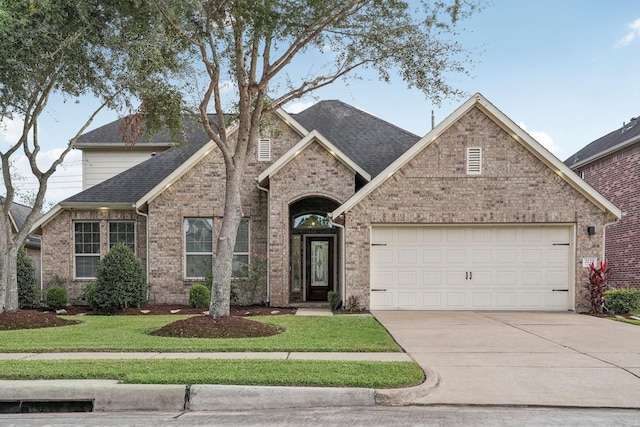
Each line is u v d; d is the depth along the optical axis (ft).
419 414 17.24
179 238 51.83
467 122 46.14
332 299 47.57
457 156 46.01
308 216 56.39
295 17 33.55
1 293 37.04
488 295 46.16
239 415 17.62
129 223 54.34
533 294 46.06
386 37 36.83
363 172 49.88
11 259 37.99
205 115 34.68
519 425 16.02
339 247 55.52
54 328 35.04
